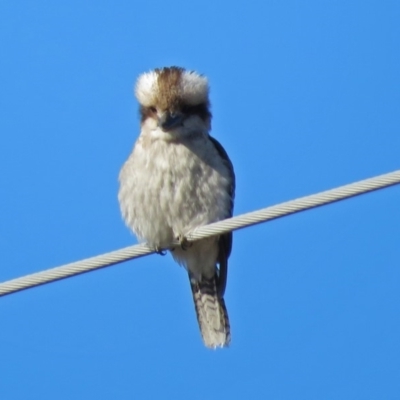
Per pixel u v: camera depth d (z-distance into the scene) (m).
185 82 15.72
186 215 15.28
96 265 12.87
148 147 15.33
